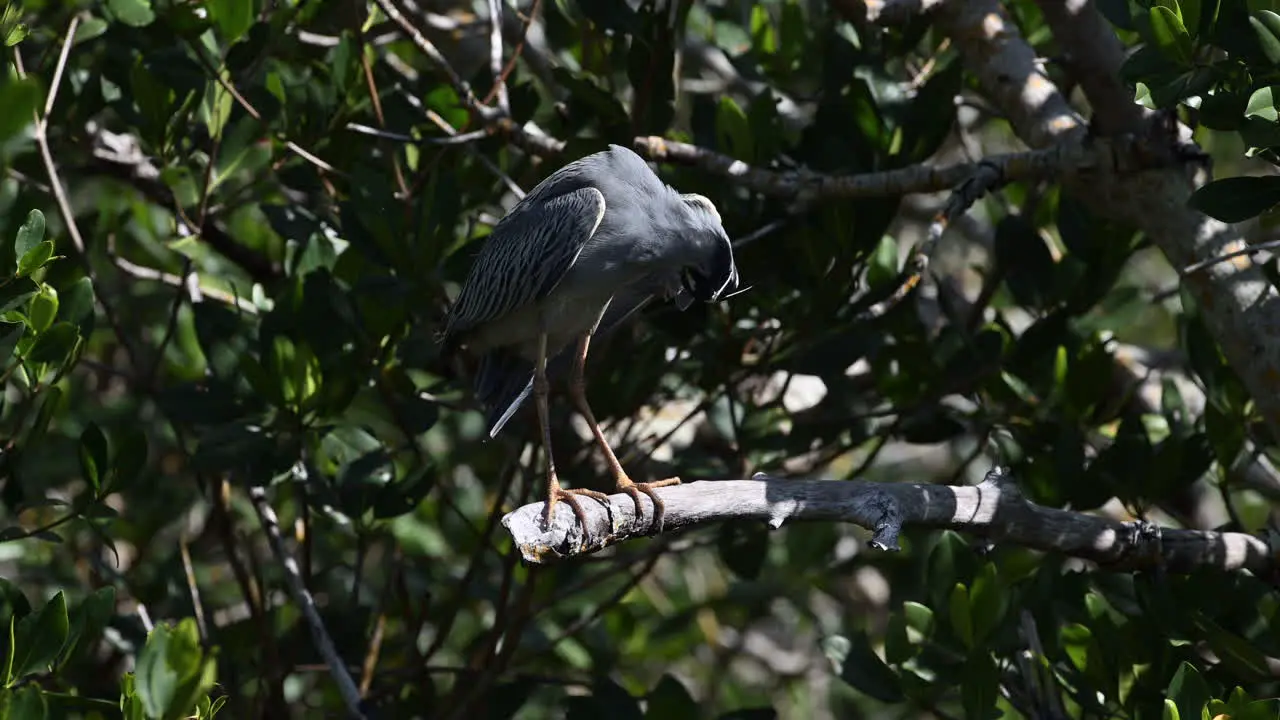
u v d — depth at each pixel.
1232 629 7.91
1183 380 12.94
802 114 13.13
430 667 10.30
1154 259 17.86
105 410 13.27
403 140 9.74
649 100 10.15
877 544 6.92
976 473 15.42
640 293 8.77
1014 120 9.82
